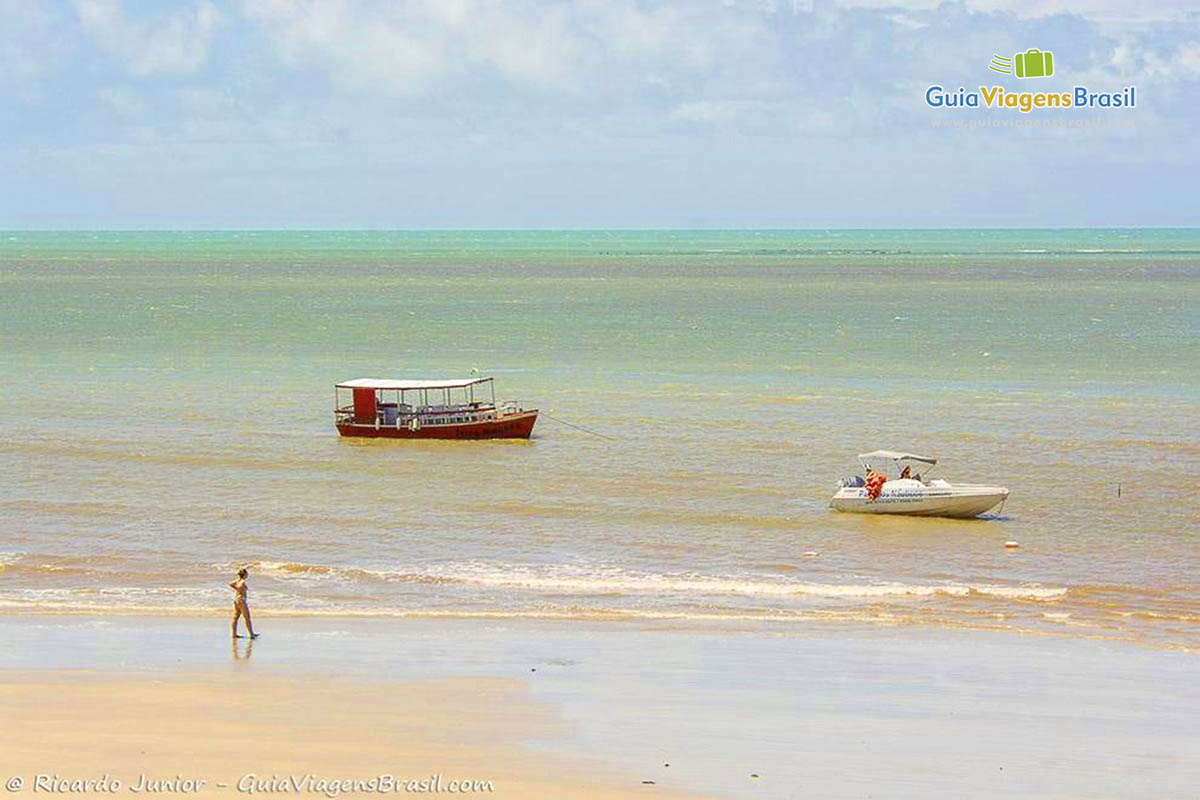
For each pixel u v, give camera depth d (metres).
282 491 86.50
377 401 117.88
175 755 35.78
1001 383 141.12
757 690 45.09
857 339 192.75
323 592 62.06
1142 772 36.38
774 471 93.38
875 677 47.44
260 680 45.19
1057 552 71.62
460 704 42.31
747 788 34.03
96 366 157.50
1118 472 92.19
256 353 174.50
